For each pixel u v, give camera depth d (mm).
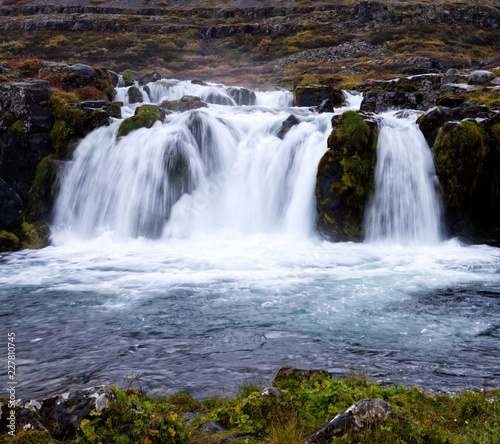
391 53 55750
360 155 16328
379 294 10859
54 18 70562
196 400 5914
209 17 77562
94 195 18578
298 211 17484
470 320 9203
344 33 63750
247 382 6445
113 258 14953
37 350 8000
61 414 4734
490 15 66562
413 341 8148
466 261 13867
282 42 63375
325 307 10016
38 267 13969
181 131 18641
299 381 5902
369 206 16344
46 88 19297
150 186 17938
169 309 10047
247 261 13969
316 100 29547
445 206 16172
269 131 19953
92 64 54719
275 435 4500
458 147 15883
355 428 4328
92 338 8531
